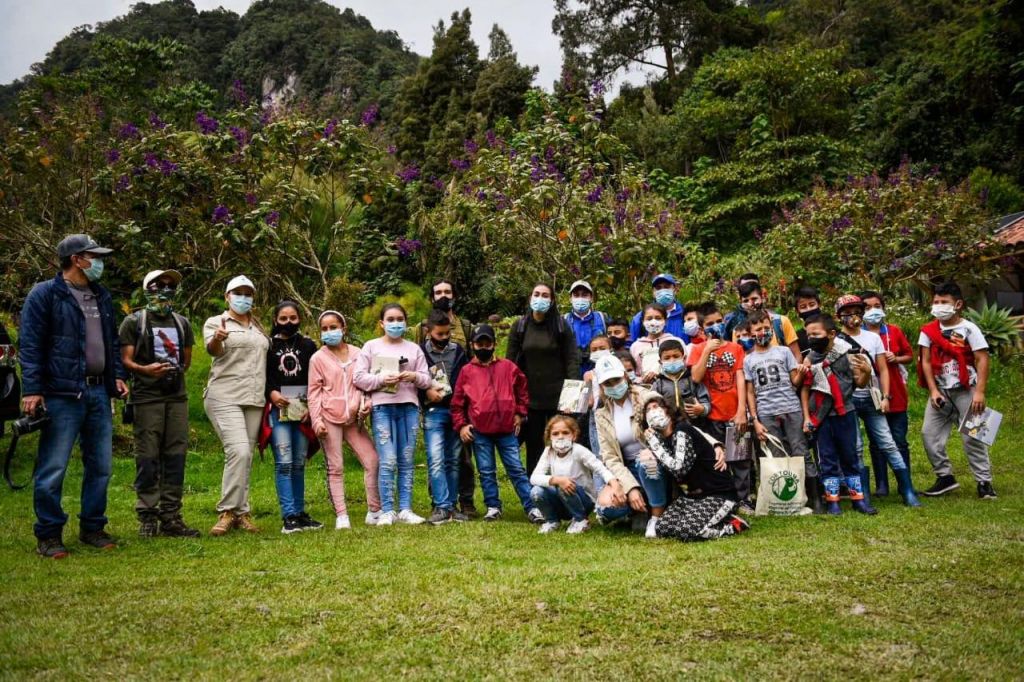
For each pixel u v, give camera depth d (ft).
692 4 108.78
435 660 10.94
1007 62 76.54
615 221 35.50
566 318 24.34
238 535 19.58
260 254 36.14
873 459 23.32
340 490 20.83
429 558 16.29
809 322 20.88
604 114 89.40
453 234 53.42
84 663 11.02
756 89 80.48
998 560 14.78
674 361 19.80
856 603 12.73
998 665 10.50
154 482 19.58
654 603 12.77
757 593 13.16
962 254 46.32
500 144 38.22
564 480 19.11
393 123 98.73
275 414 20.56
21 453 29.14
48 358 17.33
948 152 81.35
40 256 39.45
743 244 73.77
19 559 16.70
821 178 69.62
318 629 12.06
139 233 33.94
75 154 37.06
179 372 19.80
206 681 10.41
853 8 109.81
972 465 22.25
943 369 22.77
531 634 11.71
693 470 18.90
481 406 21.34
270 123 37.01
